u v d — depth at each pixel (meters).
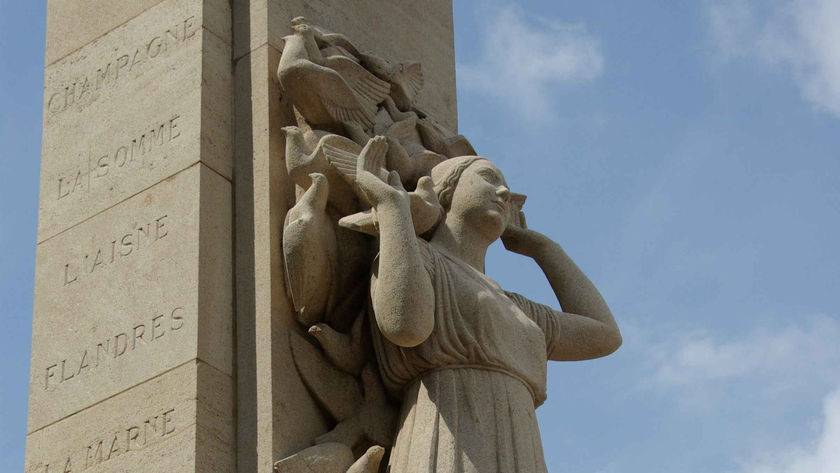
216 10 10.79
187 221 10.04
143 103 10.69
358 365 9.97
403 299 9.33
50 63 11.38
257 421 9.52
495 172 10.45
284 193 10.23
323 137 10.22
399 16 12.12
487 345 9.63
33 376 10.27
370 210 10.08
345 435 9.71
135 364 9.82
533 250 11.00
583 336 10.54
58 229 10.67
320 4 11.33
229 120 10.51
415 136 11.20
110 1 11.27
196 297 9.76
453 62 12.52
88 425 9.84
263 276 9.89
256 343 9.73
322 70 10.44
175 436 9.42
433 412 9.47
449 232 10.27
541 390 9.90
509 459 9.38
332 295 10.01
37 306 10.49
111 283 10.21
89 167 10.76
